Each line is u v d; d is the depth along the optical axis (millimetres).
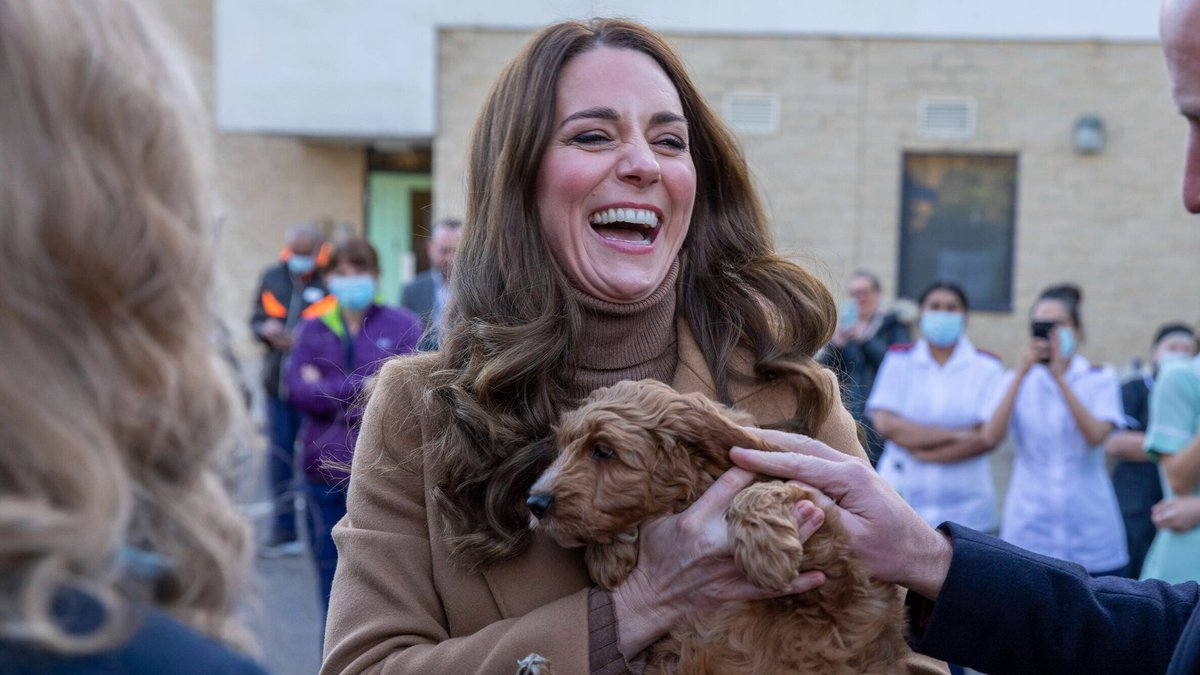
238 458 1197
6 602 861
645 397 1892
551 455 1946
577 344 2049
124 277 966
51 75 933
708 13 11492
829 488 1882
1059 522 5164
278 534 7754
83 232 933
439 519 1987
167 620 973
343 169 14422
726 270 2301
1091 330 11562
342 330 5898
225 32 12297
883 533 1878
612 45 2168
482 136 2230
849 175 11617
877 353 7285
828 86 11562
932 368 5512
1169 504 4316
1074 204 11516
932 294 5605
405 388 2121
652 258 2092
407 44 12281
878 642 1858
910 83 11531
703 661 1747
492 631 1842
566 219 2055
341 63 12320
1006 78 11453
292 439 7680
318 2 12289
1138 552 5641
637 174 2043
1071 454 5195
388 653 1877
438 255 7539
